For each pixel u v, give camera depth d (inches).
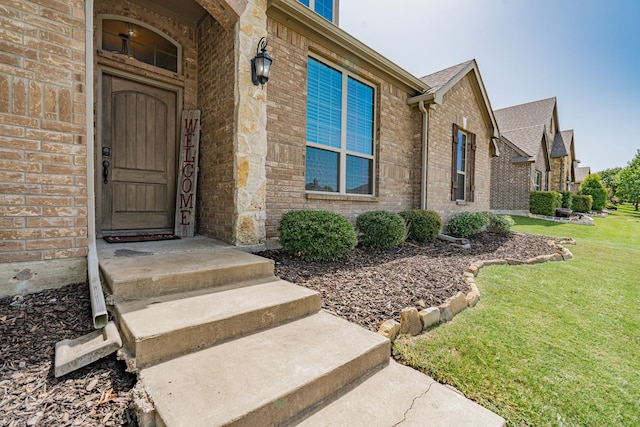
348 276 141.6
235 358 71.6
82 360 65.4
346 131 227.0
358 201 229.0
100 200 162.2
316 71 205.5
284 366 68.9
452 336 104.3
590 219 578.6
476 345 99.4
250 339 81.6
